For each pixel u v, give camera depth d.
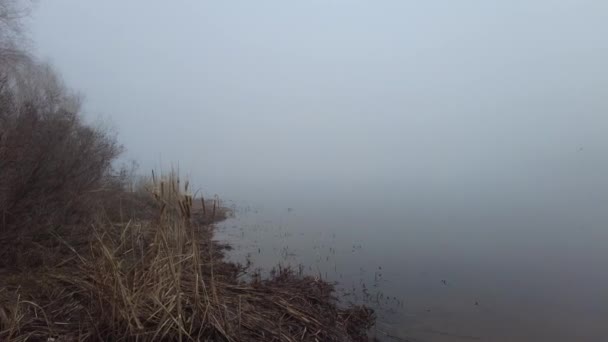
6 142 6.23
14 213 6.25
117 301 4.18
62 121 8.41
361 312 6.10
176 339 4.11
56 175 7.20
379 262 9.77
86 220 7.89
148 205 11.59
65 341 3.98
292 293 6.24
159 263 4.67
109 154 11.31
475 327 5.96
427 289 7.70
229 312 4.84
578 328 5.98
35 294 5.02
